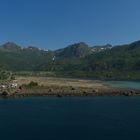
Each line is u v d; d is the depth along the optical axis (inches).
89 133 4042.8
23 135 3954.2
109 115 5329.7
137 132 4101.9
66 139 3769.7
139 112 5649.6
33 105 6451.8
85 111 5738.2
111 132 4104.3
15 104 6555.1
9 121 4783.5
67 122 4744.1
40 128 4338.1
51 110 5816.9
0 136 3912.4
